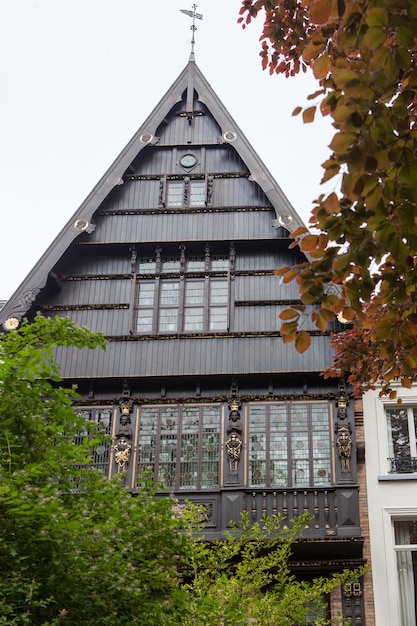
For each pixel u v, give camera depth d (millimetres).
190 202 24562
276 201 23672
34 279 23031
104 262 24109
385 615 19688
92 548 11742
